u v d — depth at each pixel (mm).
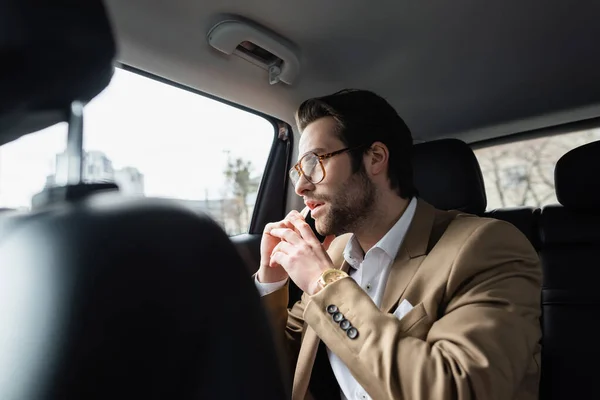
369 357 709
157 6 1040
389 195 1052
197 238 323
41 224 284
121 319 271
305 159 1043
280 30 1183
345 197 1012
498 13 1140
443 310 837
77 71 335
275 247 1006
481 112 1729
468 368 651
